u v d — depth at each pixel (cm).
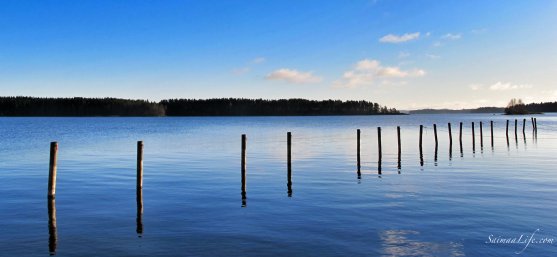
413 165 2845
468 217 1416
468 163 2938
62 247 1153
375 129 9312
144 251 1117
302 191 1911
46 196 1834
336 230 1283
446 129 8706
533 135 6075
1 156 3781
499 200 1673
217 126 11844
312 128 10156
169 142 5475
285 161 3152
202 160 3272
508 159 3172
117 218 1450
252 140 5769
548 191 1855
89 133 8012
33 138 6469
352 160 3194
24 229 1320
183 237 1230
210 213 1509
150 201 1720
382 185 2052
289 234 1248
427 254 1081
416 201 1670
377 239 1196
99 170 2695
